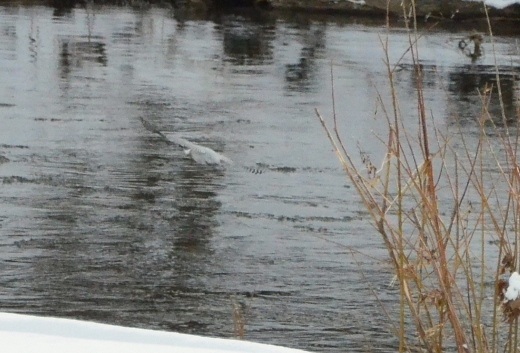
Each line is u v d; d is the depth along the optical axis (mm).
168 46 42938
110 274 13914
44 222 16203
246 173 20453
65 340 4961
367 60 40781
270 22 55688
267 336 11773
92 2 62375
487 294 11844
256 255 15008
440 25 56312
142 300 12953
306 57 41406
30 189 18250
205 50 42312
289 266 14477
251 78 35312
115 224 16344
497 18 58281
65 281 13492
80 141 22906
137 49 41406
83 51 39844
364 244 15664
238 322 10055
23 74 33219
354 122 27172
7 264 14062
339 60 40562
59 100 28688
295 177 20266
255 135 24859
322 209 17797
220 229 16344
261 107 29406
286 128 25984
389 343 11609
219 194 18625
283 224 16719
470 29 55000
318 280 13859
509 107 30859
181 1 63969
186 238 15766
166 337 5332
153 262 14508
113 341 5027
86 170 20031
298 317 12430
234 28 51688
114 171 20094
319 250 15273
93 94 30125
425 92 33406
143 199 18000
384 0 61719
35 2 59875
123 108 27969
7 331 5152
